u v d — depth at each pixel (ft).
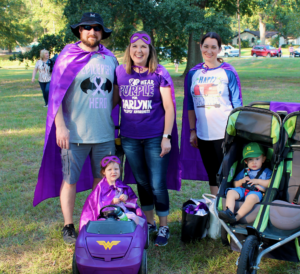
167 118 12.50
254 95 49.67
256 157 11.70
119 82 12.46
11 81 78.33
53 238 13.21
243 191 11.34
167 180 14.40
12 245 12.59
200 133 13.74
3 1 142.92
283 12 91.61
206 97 13.26
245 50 231.30
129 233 10.01
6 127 30.50
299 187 11.07
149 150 12.57
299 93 51.85
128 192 12.29
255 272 9.70
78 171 12.84
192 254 12.16
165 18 65.82
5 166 20.80
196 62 80.69
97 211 11.89
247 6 84.17
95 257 9.34
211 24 60.54
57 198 16.85
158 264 11.65
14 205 15.85
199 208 12.84
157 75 12.16
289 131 11.33
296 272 11.09
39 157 22.79
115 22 68.49
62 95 11.94
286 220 10.12
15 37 149.48
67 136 12.08
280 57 171.01
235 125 11.49
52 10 167.43
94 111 12.35
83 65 12.10
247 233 9.93
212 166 14.07
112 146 13.15
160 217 13.07
